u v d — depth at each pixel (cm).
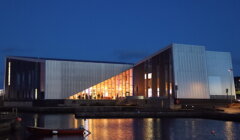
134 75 9300
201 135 3325
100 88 9194
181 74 7094
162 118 5556
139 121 4931
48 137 3105
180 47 7238
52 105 8544
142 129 3822
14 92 9462
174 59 7112
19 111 8238
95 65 9175
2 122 3253
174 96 6969
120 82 9388
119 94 9312
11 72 9650
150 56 8275
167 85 7319
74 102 8531
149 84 8275
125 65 9450
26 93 9031
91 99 8719
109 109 6769
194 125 4250
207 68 7556
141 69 8838
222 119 4847
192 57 7319
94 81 9106
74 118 5662
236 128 3875
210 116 5216
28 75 9025
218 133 3456
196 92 7150
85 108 6700
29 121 5047
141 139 3056
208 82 7325
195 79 7212
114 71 9344
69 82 8825
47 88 8581
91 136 3222
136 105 7875
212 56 7725
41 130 3228
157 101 7212
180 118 5534
